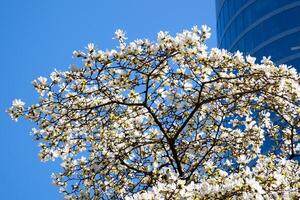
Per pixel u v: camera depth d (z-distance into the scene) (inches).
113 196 486.0
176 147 516.1
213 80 473.1
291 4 2337.6
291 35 2299.5
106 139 512.7
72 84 474.9
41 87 470.0
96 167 484.4
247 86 482.3
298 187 418.3
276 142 545.6
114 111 505.4
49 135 487.5
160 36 452.8
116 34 459.2
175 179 344.8
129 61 462.9
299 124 511.8
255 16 2469.2
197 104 482.6
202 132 525.0
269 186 386.0
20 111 474.0
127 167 495.5
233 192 347.3
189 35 448.1
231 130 517.7
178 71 477.1
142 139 509.7
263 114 535.5
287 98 480.7
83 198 489.1
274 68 461.7
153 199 335.0
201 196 345.7
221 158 517.3
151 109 517.0
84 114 503.2
